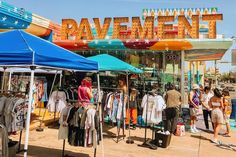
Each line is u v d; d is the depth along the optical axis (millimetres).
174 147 9055
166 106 9789
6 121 6363
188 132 11766
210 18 13203
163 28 13664
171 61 14352
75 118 6512
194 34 13289
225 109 11500
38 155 7328
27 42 5809
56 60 5777
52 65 5676
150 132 11117
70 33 15203
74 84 12906
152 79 14469
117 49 14250
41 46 6051
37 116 12633
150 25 13852
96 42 14242
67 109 6766
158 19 13719
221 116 9969
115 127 11883
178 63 14141
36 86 13586
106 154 7805
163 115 9875
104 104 9531
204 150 8891
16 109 6406
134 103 11633
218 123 9969
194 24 13328
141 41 13531
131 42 13695
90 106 6816
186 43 12945
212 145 9625
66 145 8539
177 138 10461
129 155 7828
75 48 14742
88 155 7582
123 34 15203
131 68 10641
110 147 8594
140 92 13227
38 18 14430
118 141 9391
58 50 6379
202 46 12820
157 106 8883
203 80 36688
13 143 6414
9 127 6340
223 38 12766
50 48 6223
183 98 13203
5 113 6363
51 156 7324
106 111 9469
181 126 10969
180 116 12180
